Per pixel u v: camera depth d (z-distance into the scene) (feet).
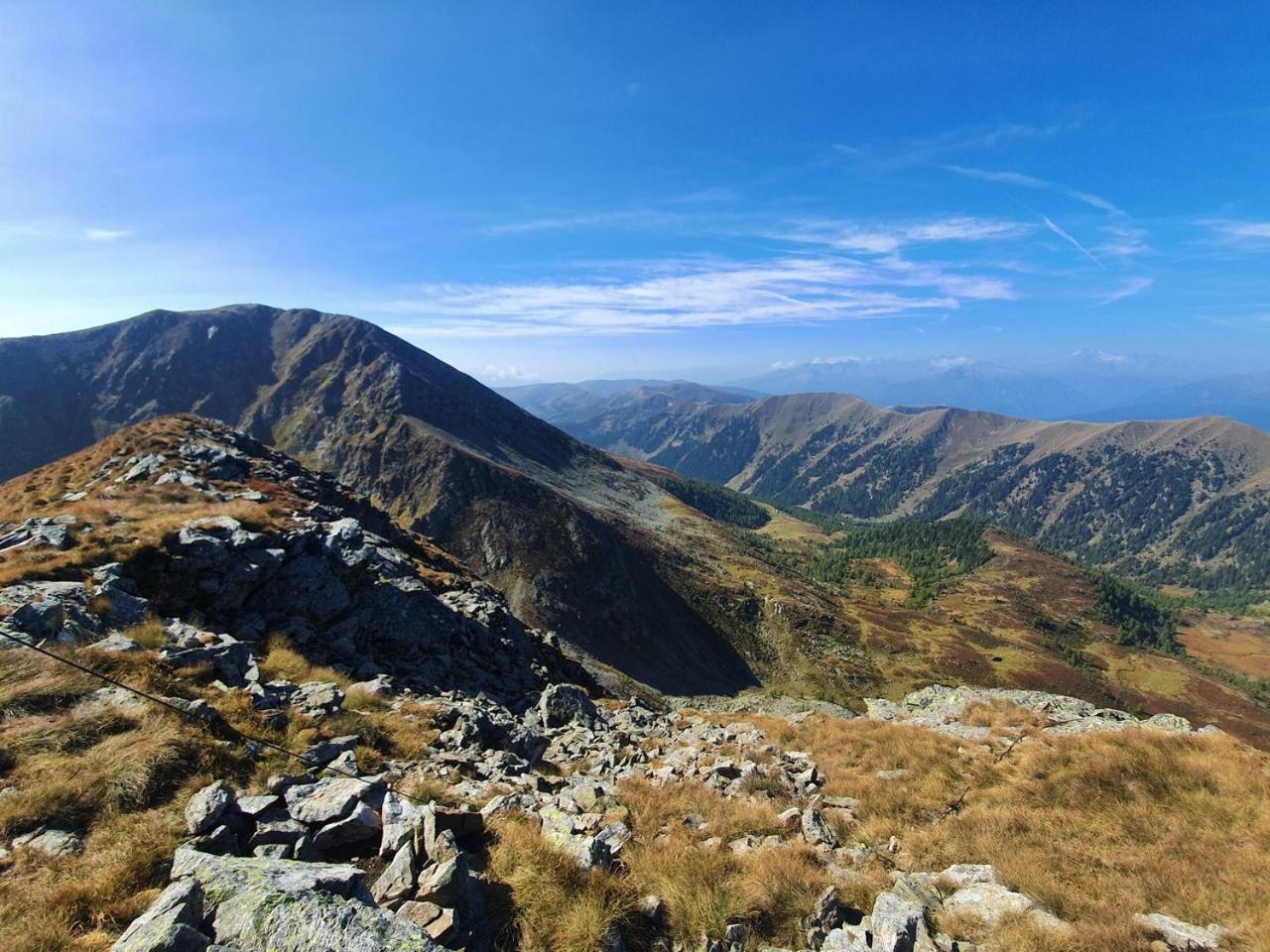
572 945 27.07
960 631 585.63
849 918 33.99
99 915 23.93
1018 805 54.24
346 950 20.65
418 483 571.69
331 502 155.33
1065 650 602.44
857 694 402.11
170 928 20.44
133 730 37.58
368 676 75.66
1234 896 37.70
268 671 63.57
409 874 28.55
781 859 38.63
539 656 124.57
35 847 27.81
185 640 58.75
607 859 35.17
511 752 66.18
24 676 40.98
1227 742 64.80
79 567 68.95
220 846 29.32
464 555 452.35
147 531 80.79
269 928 21.58
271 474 151.53
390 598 98.53
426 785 43.42
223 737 41.60
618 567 449.89
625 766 68.49
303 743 45.65
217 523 89.20
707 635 438.40
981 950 30.73
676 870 35.37
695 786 57.16
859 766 67.41
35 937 22.25
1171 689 531.50
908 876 38.58
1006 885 38.91
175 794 33.55
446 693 81.00
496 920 28.32
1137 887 39.42
